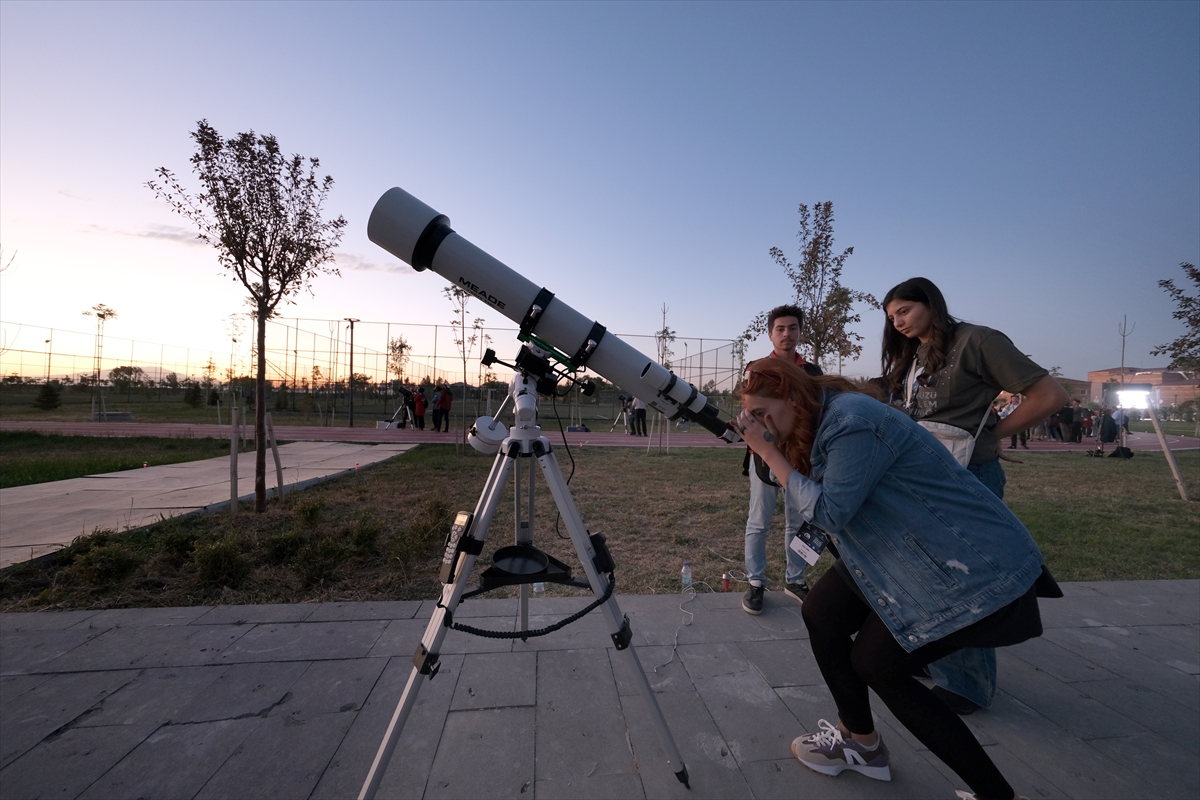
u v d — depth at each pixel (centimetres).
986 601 144
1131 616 333
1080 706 238
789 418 163
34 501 574
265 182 495
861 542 159
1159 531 557
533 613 316
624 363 190
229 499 589
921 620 151
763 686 244
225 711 219
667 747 178
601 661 263
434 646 159
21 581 352
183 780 181
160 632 288
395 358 2464
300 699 228
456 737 206
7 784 178
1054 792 185
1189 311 788
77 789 176
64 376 2661
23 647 270
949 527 149
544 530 520
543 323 186
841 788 185
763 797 180
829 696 237
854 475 144
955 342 228
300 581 365
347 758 193
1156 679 260
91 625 295
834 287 753
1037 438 2181
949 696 232
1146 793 185
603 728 213
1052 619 328
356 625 298
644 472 912
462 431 1659
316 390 2294
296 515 488
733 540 498
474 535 168
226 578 358
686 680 248
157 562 392
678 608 329
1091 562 454
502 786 182
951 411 230
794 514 338
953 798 181
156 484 691
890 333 264
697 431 2045
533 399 181
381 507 589
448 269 187
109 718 214
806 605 190
